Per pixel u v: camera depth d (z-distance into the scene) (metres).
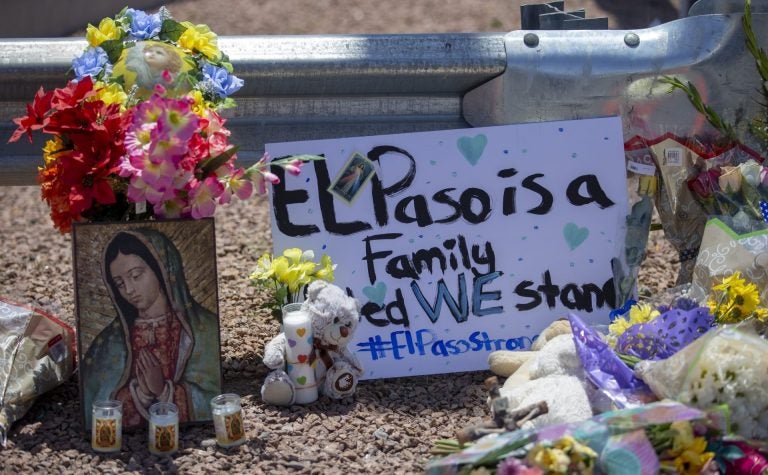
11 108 5.05
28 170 5.14
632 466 3.30
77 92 3.92
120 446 3.95
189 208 4.12
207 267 4.12
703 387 3.52
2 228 7.48
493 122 5.22
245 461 3.87
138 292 4.07
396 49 5.06
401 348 4.73
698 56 5.06
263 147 5.16
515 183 4.88
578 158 4.92
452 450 3.62
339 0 14.09
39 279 6.26
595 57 5.09
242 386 4.59
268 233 7.21
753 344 3.58
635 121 5.14
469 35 5.13
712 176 4.82
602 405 3.77
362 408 4.34
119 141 3.96
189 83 4.30
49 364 4.32
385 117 5.25
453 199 4.84
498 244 4.85
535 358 4.17
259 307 5.60
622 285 4.91
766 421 3.58
